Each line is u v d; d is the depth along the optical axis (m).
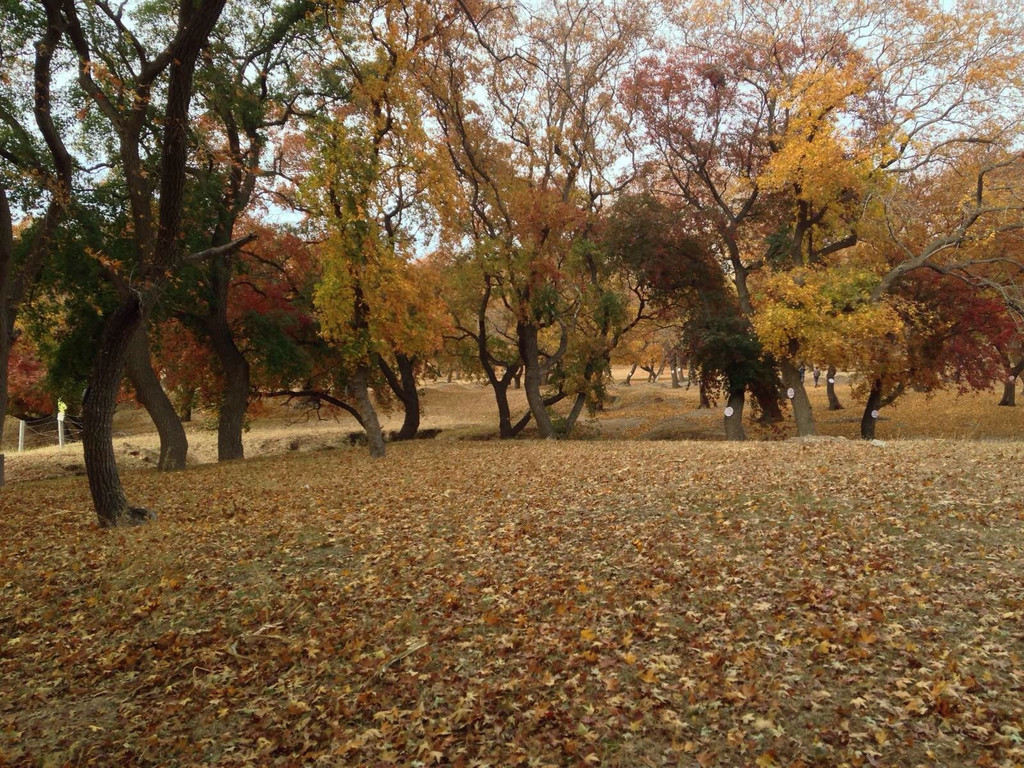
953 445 16.05
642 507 10.59
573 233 32.62
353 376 23.06
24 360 33.50
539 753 4.60
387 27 20.45
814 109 24.09
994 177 24.50
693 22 29.86
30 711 5.64
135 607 7.45
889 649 5.54
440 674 5.74
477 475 15.26
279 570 8.52
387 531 10.02
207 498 14.20
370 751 4.78
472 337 34.62
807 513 9.51
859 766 4.20
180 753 4.99
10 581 8.42
